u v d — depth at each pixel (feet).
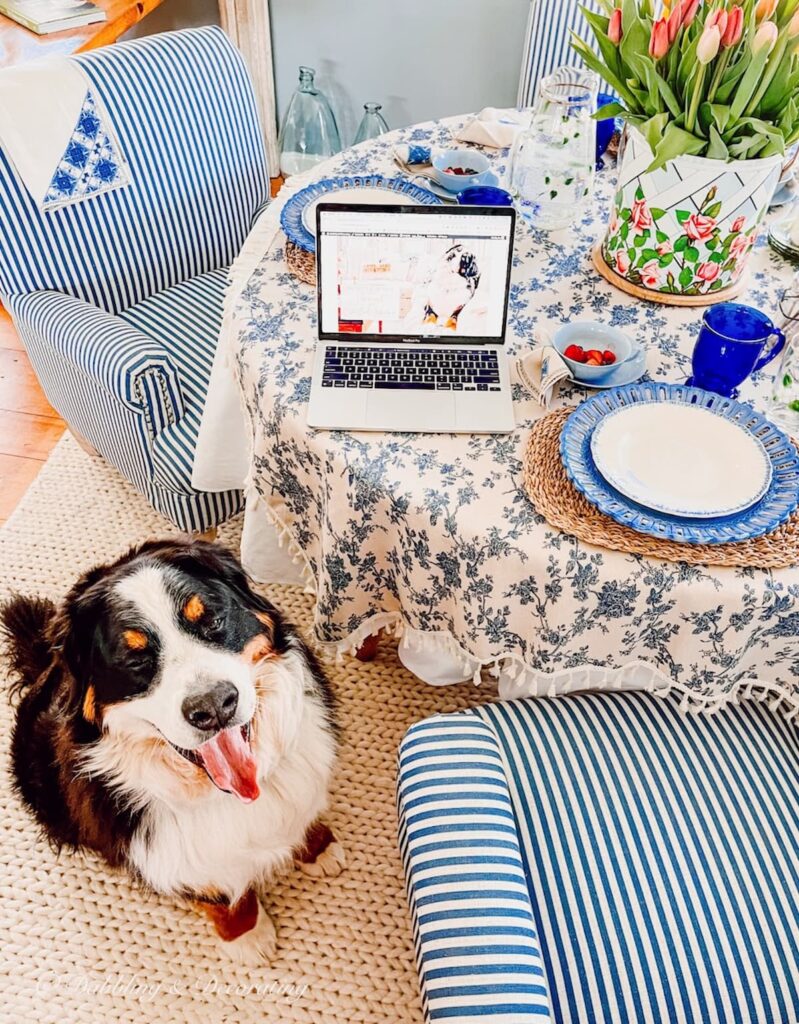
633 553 3.25
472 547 3.39
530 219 5.07
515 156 5.10
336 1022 4.55
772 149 3.82
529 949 2.76
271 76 10.07
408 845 3.11
